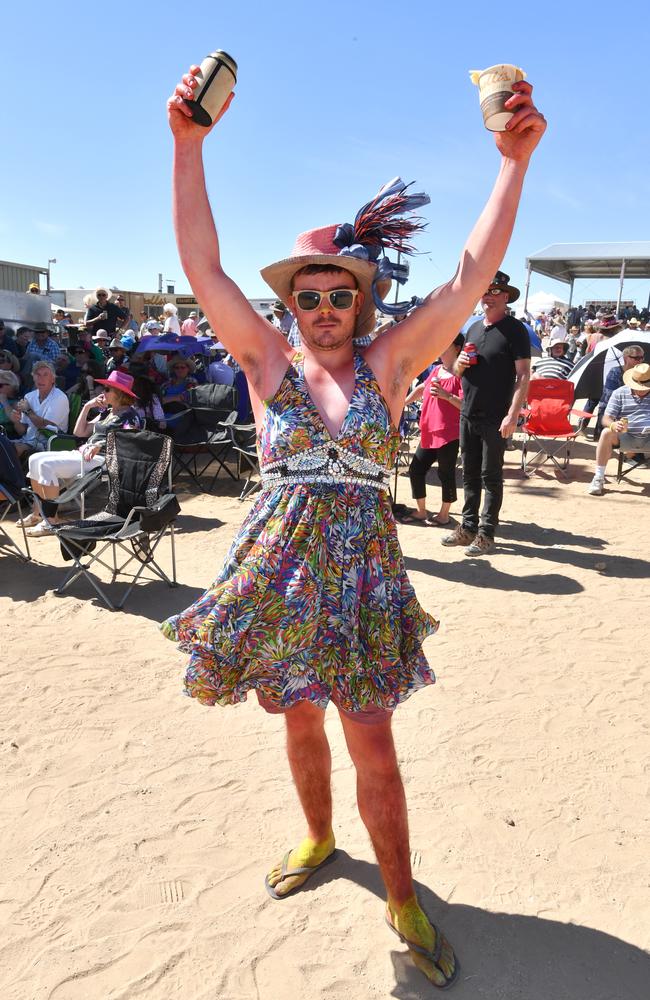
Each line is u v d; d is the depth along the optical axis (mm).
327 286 1850
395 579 1893
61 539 4660
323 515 1776
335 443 1788
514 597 4793
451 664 3834
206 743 3131
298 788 2289
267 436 1861
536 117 1785
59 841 2537
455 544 5852
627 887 2328
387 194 1922
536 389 8594
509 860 2441
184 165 1871
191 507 7109
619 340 10047
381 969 2029
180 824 2621
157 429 7270
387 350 1936
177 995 1953
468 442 5566
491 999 1942
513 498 7531
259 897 2283
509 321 5207
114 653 3980
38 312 15070
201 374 11438
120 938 2135
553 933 2154
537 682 3645
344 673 1777
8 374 9078
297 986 1979
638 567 5395
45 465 6000
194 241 1881
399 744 3105
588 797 2768
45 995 1949
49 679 3684
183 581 5086
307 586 1749
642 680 3666
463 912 2229
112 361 11250
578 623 4371
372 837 2008
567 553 5727
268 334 1938
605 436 7648
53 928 2172
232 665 1800
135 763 2988
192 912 2227
